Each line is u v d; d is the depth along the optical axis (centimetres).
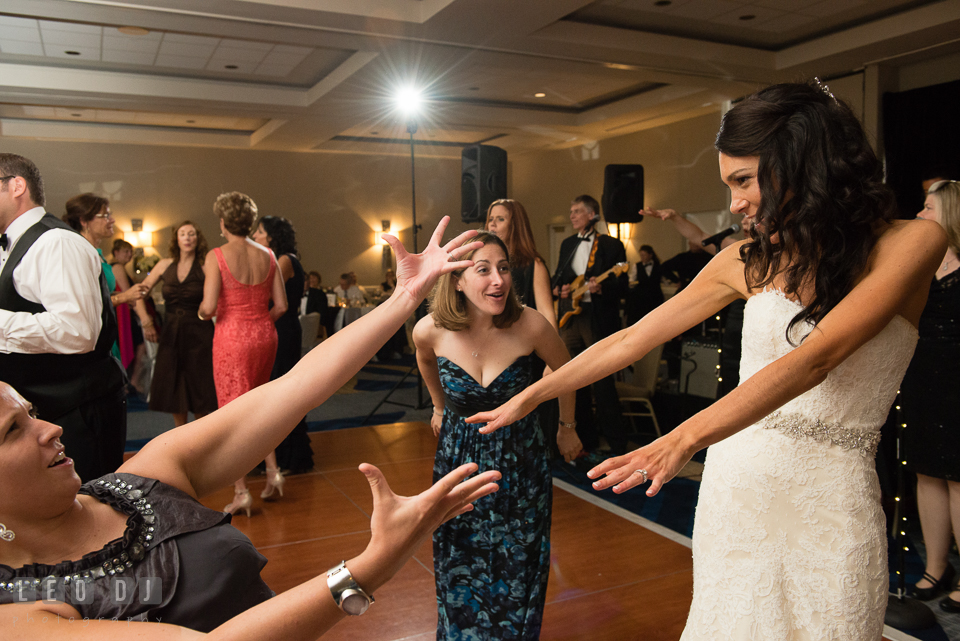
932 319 279
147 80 916
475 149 470
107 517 86
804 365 113
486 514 217
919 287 130
